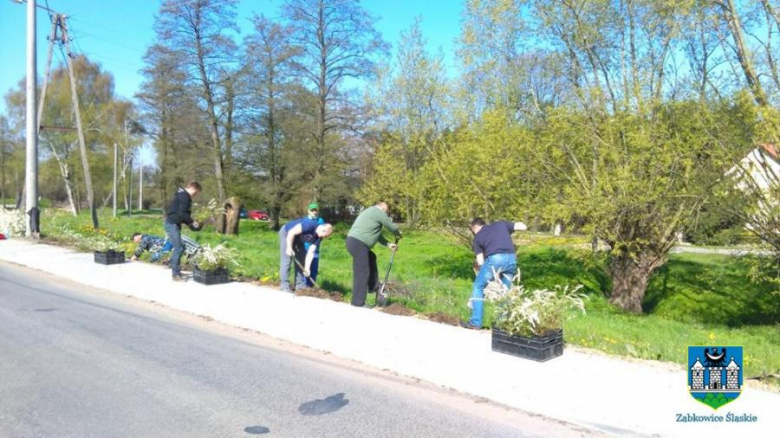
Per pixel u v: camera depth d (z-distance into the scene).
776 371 5.64
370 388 4.75
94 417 3.89
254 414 4.06
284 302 7.76
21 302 7.72
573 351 5.80
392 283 9.04
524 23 12.96
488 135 12.58
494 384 4.74
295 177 29.45
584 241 12.34
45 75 17.28
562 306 5.68
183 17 26.09
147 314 7.33
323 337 6.12
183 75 26.42
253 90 28.08
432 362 5.30
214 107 28.11
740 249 11.82
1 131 47.88
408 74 15.87
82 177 41.22
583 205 11.28
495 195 12.81
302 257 8.63
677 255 20.78
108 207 62.25
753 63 9.98
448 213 14.19
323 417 4.05
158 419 3.90
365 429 3.86
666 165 10.84
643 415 4.16
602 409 4.24
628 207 11.25
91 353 5.44
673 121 11.20
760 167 10.95
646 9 11.23
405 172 15.61
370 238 7.55
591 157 12.42
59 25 18.00
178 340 6.07
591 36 11.80
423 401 4.49
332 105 29.11
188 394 4.42
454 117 14.07
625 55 11.69
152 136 34.28
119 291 8.88
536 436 3.87
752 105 9.66
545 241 13.14
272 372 5.07
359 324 6.62
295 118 29.02
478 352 5.62
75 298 8.19
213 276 9.05
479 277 6.86
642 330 8.74
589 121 11.82
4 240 15.04
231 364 5.27
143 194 58.34
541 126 12.84
